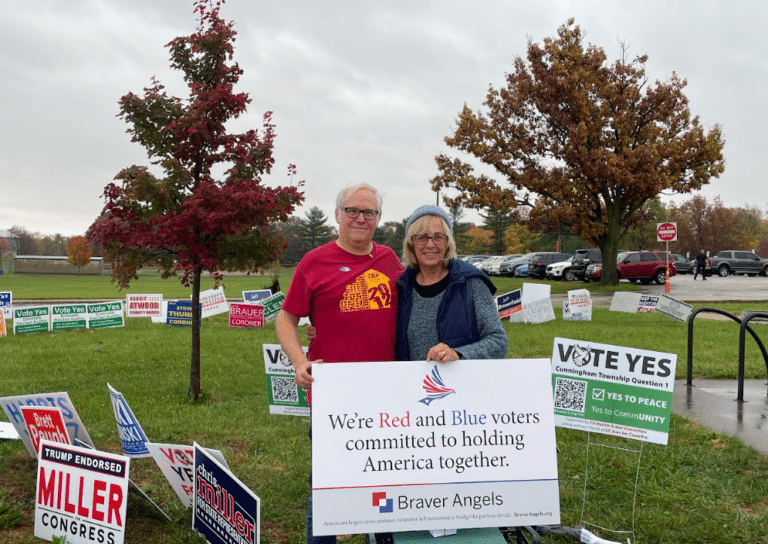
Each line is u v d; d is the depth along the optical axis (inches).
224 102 289.9
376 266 122.9
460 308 117.9
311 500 119.0
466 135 1196.5
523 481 113.3
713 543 147.5
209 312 650.8
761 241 3506.4
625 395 158.6
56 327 574.2
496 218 3467.0
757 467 196.5
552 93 1114.1
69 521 139.1
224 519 128.7
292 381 225.8
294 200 297.6
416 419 112.7
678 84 1123.9
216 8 300.2
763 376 353.1
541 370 116.3
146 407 275.0
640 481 184.2
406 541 111.9
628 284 1194.0
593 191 1176.2
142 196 282.8
